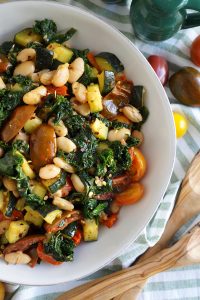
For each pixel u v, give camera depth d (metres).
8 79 0.42
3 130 0.40
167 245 0.50
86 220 0.42
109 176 0.42
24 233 0.41
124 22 0.49
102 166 0.41
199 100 0.49
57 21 0.43
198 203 0.49
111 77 0.42
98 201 0.42
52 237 0.41
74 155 0.41
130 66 0.43
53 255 0.42
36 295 0.48
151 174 0.43
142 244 0.47
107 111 0.42
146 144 0.43
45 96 0.40
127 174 0.43
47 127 0.40
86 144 0.41
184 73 0.49
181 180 0.49
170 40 0.50
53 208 0.41
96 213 0.42
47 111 0.40
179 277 0.50
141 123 0.43
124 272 0.48
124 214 0.43
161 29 0.46
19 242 0.41
